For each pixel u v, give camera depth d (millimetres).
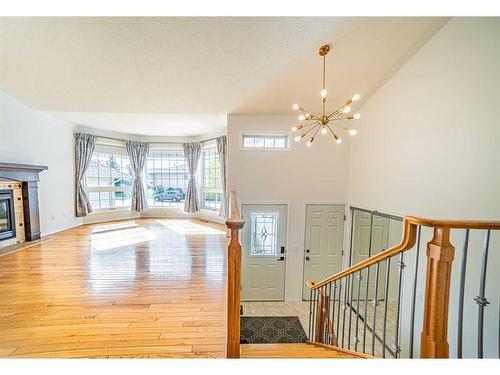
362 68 3225
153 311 2363
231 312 1594
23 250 4078
